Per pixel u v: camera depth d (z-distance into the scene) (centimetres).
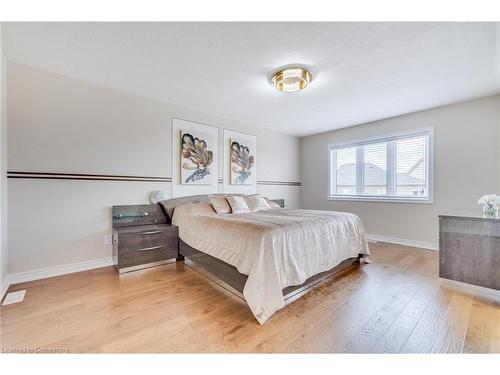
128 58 220
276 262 178
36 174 236
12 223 223
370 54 212
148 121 313
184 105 345
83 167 263
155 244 275
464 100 324
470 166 325
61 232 249
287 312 178
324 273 233
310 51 208
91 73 249
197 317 169
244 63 228
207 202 344
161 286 222
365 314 175
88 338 145
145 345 139
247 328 157
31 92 234
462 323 162
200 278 243
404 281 236
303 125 457
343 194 483
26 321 162
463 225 218
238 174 423
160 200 319
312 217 258
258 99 320
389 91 294
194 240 259
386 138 414
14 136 225
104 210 277
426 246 366
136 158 303
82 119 263
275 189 497
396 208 400
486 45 198
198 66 234
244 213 314
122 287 219
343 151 484
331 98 317
